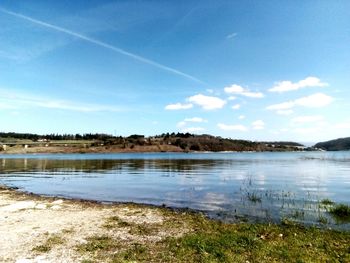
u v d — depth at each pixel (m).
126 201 31.69
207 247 14.27
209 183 47.31
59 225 19.48
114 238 16.48
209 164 103.75
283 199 31.03
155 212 24.50
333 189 39.38
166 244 15.26
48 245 15.11
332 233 17.80
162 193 37.12
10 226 19.14
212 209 26.22
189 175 61.78
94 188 42.50
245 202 29.55
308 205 27.30
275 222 21.08
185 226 19.36
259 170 75.50
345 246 14.96
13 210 24.67
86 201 30.78
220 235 16.72
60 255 13.64
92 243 15.44
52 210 24.95
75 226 19.25
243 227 18.88
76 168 84.81
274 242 15.31
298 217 22.42
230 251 13.79
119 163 112.12
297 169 79.31
